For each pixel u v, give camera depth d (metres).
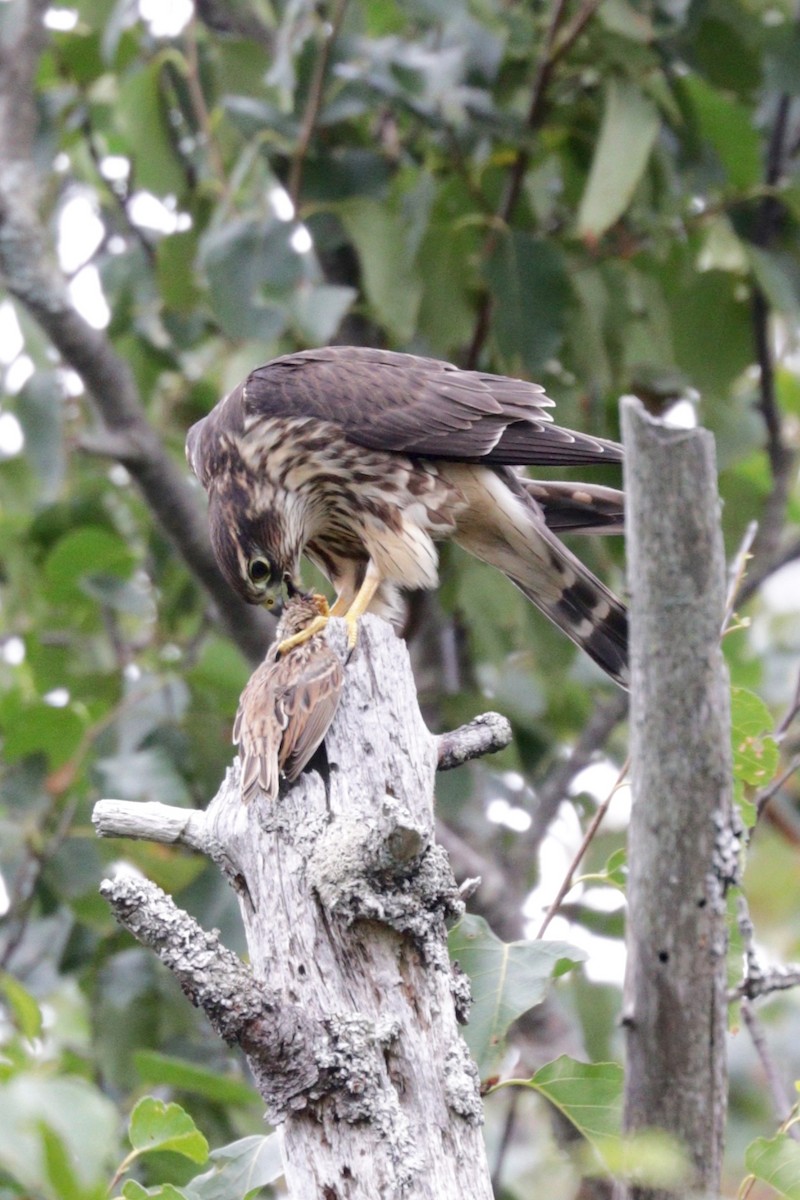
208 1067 9.95
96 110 12.84
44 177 12.15
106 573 11.50
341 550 10.06
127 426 10.75
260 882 5.61
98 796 10.20
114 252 12.81
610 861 6.73
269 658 7.16
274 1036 5.13
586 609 9.58
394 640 6.14
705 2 11.05
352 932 5.40
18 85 10.87
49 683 11.73
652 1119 4.74
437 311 11.00
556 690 11.33
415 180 11.47
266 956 5.50
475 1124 5.31
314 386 9.51
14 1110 4.16
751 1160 5.57
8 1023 8.09
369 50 10.49
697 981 4.70
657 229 11.13
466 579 11.27
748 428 11.16
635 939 4.75
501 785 12.43
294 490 9.59
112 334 12.40
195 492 12.21
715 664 4.60
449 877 5.55
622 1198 4.77
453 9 10.07
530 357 10.55
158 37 12.05
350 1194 5.16
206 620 12.55
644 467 4.56
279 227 10.09
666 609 4.58
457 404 9.34
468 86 11.16
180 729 10.93
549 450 9.23
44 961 10.82
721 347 11.30
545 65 10.81
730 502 11.16
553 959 6.05
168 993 10.05
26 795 10.45
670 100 10.94
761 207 11.57
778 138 11.97
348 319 12.48
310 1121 5.22
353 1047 5.23
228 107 10.27
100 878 10.10
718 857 4.67
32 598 12.80
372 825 5.41
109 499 13.26
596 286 11.16
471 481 9.35
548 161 12.10
